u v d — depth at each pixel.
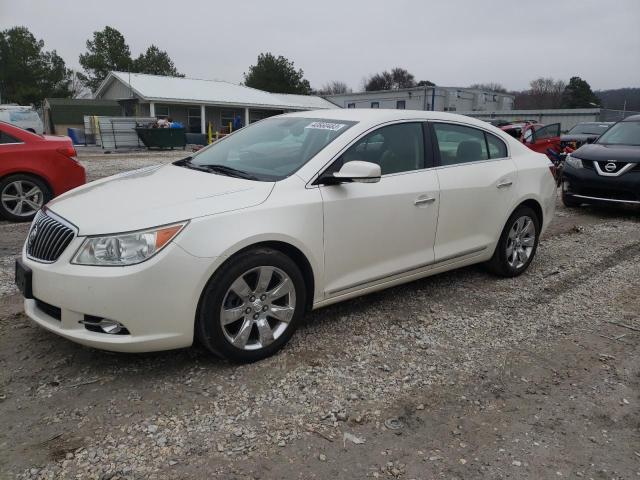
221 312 3.28
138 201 3.36
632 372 3.59
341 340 3.90
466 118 4.99
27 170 7.48
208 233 3.17
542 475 2.58
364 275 4.04
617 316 4.54
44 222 3.41
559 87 87.62
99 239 3.05
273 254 3.42
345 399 3.16
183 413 2.96
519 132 16.81
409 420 2.98
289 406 3.06
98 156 20.77
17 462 2.55
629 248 6.75
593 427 2.98
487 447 2.78
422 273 4.51
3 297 4.52
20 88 54.31
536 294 4.99
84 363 3.46
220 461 2.60
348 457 2.67
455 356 3.73
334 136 4.01
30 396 3.08
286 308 3.58
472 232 4.83
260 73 52.53
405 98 46.81
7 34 55.81
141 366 3.44
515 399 3.23
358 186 3.91
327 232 3.72
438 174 4.49
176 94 33.00
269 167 3.92
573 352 3.85
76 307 3.05
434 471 2.59
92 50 57.53
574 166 9.14
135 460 2.59
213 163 4.26
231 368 3.44
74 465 2.54
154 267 3.02
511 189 5.11
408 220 4.22
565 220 8.56
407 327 4.16
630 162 8.49
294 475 2.53
